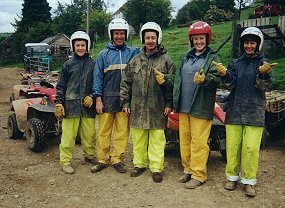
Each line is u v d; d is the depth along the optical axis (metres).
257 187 3.73
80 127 4.34
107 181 3.88
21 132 5.65
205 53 3.71
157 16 34.03
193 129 3.71
